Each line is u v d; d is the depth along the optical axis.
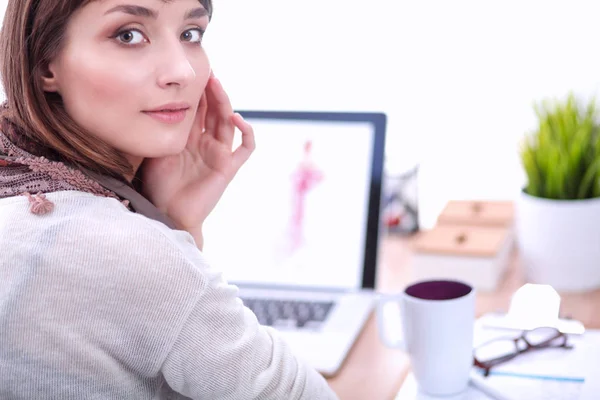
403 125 1.66
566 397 0.81
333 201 1.21
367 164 1.20
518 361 0.91
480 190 1.62
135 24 0.71
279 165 1.24
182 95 0.74
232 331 0.67
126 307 0.63
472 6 1.55
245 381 0.67
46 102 0.72
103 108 0.71
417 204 1.44
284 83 1.73
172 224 0.79
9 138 0.73
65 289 0.62
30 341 0.63
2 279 0.63
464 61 1.58
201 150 0.94
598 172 1.11
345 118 1.22
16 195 0.68
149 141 0.74
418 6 1.60
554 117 1.24
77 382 0.64
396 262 1.31
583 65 1.50
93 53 0.70
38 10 0.70
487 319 1.02
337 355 0.97
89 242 0.63
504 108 1.57
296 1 1.68
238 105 1.77
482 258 1.15
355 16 1.65
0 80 0.74
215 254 1.24
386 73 1.65
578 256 1.12
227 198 1.24
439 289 0.88
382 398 0.87
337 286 1.19
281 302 1.16
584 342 0.94
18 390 0.65
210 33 1.75
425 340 0.84
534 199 1.14
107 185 0.74
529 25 1.52
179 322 0.64
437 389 0.85
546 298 1.02
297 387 0.72
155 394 0.69
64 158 0.73
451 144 1.63
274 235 1.22
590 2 1.46
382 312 0.90
